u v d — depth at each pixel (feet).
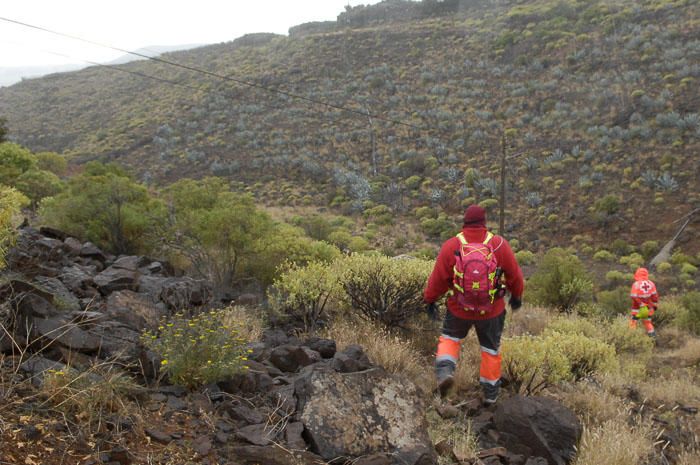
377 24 382.01
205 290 21.77
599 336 30.30
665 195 128.98
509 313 34.12
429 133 200.95
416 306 21.63
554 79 209.97
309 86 278.67
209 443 9.84
